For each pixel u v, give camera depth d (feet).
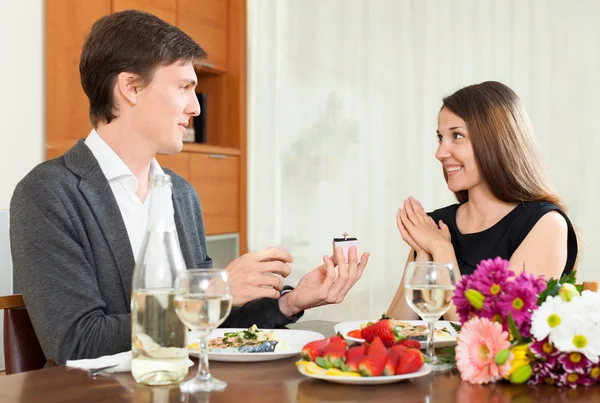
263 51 15.44
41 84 11.02
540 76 13.52
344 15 14.99
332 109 15.12
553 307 3.17
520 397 3.00
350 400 2.95
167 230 3.35
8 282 9.61
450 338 4.10
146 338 3.24
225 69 14.84
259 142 15.46
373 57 14.82
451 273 3.48
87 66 5.09
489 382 3.28
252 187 15.44
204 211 13.82
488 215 6.61
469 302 3.42
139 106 5.04
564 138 13.34
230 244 14.83
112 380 3.34
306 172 15.29
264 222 15.44
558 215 6.36
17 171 10.68
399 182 14.65
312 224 15.25
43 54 11.05
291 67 15.34
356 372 3.21
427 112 14.46
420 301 3.47
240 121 14.94
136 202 5.13
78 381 3.34
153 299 3.25
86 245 4.68
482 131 6.38
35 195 4.60
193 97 5.24
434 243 6.32
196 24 13.87
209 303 3.02
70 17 11.23
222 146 15.06
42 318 4.29
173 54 5.04
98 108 5.11
